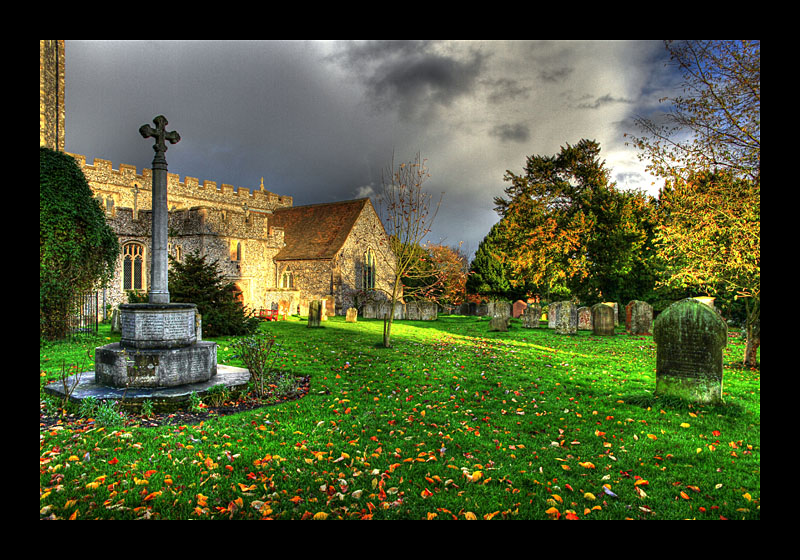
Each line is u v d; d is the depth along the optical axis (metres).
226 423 6.04
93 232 14.29
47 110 19.56
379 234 40.81
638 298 28.30
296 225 41.44
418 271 18.09
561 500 4.14
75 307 13.96
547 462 5.02
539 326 22.67
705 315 6.96
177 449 5.04
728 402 7.05
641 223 28.34
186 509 3.83
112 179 35.97
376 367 10.76
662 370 7.39
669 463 5.02
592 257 30.39
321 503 4.02
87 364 9.66
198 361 7.51
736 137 9.80
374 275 40.19
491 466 4.90
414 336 18.05
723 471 4.80
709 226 10.13
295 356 12.02
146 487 4.16
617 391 8.30
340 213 40.00
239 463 4.78
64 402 6.44
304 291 36.62
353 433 5.83
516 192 35.62
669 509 4.04
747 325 11.10
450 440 5.66
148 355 7.04
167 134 7.89
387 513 3.88
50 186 13.07
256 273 31.91
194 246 28.59
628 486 4.45
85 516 3.65
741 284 10.94
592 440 5.75
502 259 36.62
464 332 19.97
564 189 33.22
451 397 7.94
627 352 13.68
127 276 26.55
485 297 38.81
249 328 16.95
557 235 31.55
